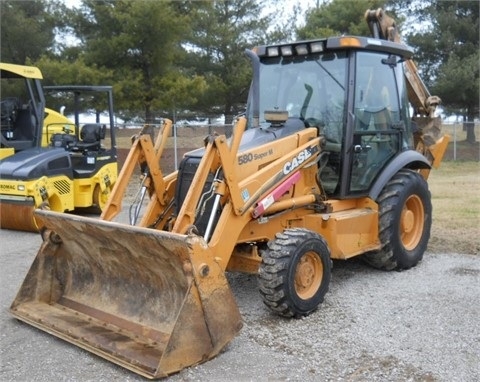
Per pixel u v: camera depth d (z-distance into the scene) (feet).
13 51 62.69
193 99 58.95
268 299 15.35
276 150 16.92
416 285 18.83
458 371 12.62
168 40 57.21
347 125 18.33
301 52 19.16
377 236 19.76
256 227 16.49
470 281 19.19
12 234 28.35
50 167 28.84
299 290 15.88
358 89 18.81
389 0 80.33
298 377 12.46
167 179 17.74
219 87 68.03
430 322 15.42
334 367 12.92
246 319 15.89
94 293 16.08
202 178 14.53
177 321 12.51
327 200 18.66
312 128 18.29
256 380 12.36
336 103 18.71
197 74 69.46
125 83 54.54
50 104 56.49
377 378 12.36
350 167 18.57
